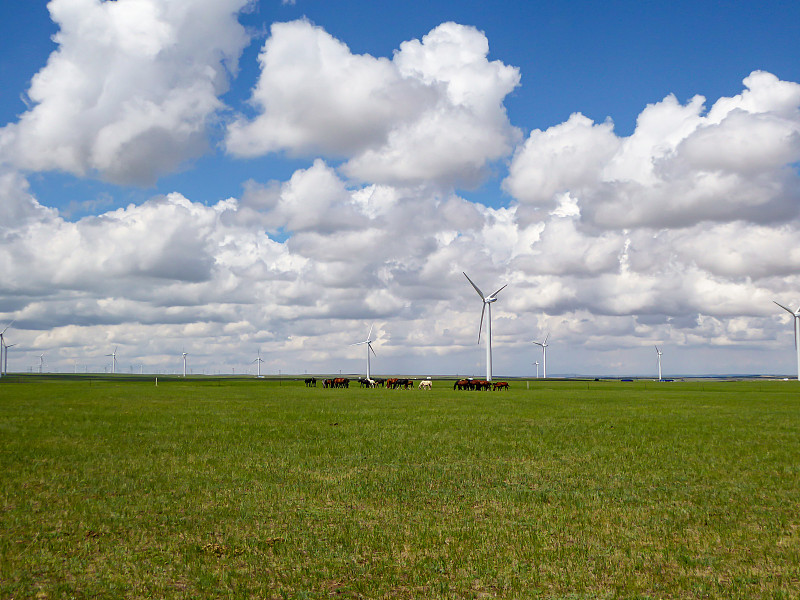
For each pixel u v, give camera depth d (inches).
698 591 433.4
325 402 2669.8
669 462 981.2
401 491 762.8
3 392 3740.2
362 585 446.0
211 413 1984.5
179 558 506.3
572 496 735.1
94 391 3964.1
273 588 442.9
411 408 2263.8
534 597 425.7
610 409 2225.6
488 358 5743.1
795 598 419.5
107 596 427.2
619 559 503.8
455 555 512.7
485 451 1103.0
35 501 701.3
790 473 883.4
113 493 743.1
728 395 3533.5
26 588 439.5
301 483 808.3
